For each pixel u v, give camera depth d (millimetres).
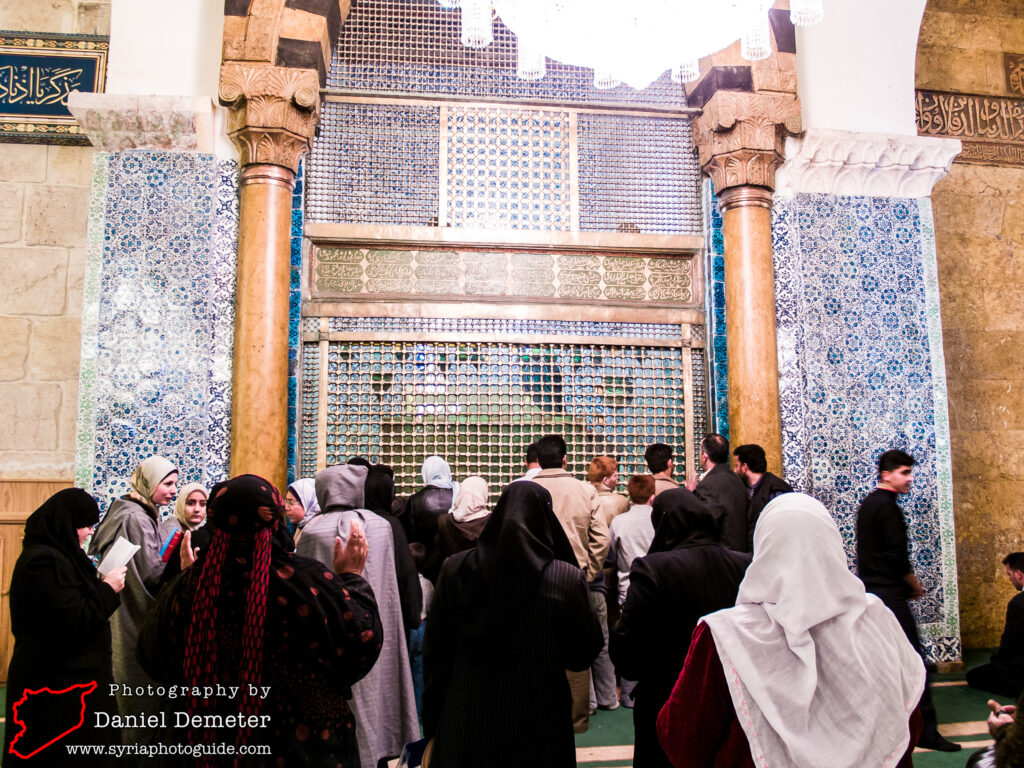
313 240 5355
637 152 5789
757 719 1479
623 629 2277
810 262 5438
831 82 5629
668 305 5645
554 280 5578
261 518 1815
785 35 5469
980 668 4684
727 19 3588
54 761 2506
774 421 5152
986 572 5996
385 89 5617
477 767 1939
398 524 3170
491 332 5445
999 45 6652
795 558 1560
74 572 2586
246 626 1753
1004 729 1449
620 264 5680
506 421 5410
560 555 2205
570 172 5676
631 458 5512
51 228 5223
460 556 2127
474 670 2008
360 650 1896
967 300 6258
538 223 5590
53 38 5344
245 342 4773
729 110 5312
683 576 2242
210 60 5062
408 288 5422
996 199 6422
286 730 1771
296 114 4957
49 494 5012
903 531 3744
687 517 2377
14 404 5055
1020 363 6285
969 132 6453
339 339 5289
